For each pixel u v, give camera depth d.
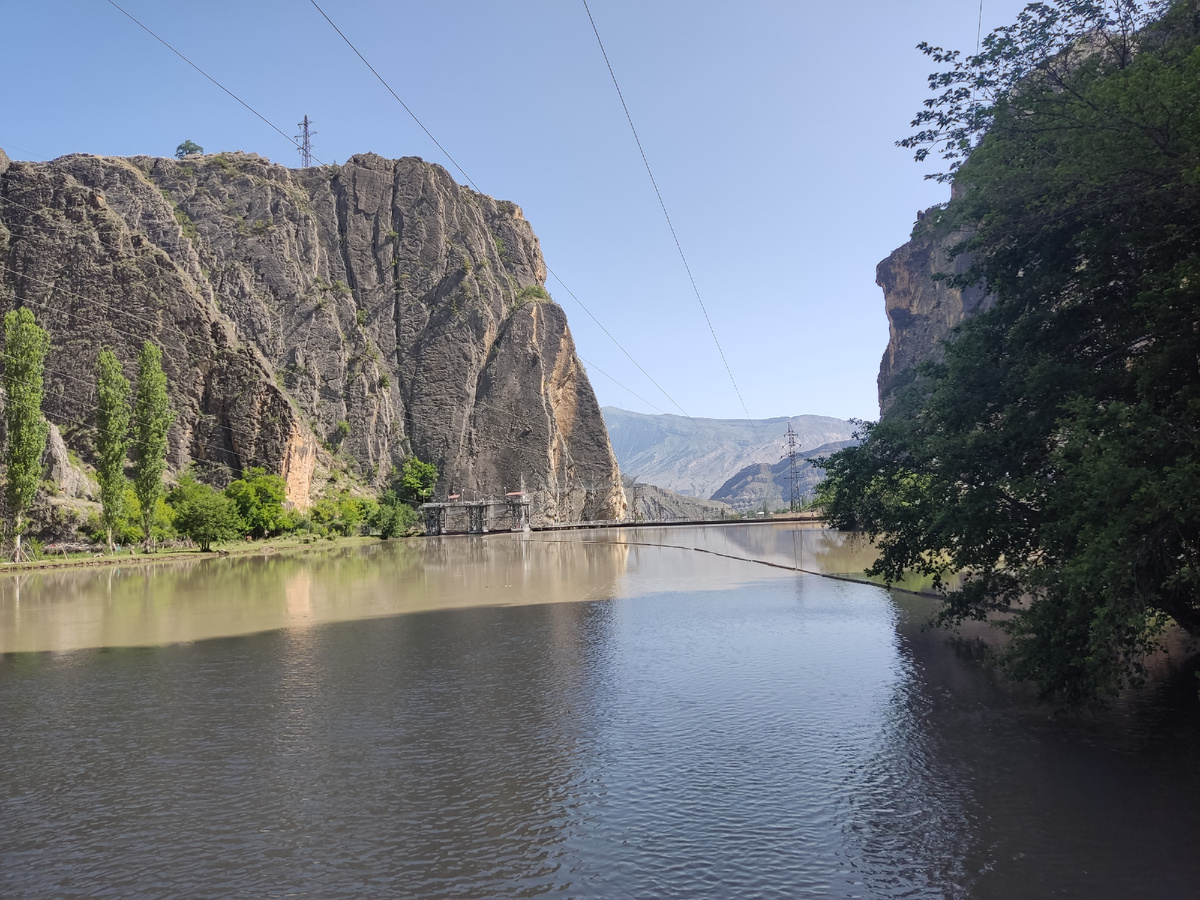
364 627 28.92
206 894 9.13
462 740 14.63
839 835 10.36
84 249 124.94
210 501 85.31
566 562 62.00
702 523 155.75
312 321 158.50
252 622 31.00
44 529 78.50
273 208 168.25
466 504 141.62
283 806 11.70
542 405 174.12
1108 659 13.05
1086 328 16.45
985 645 21.70
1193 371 13.80
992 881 9.09
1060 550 14.67
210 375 124.50
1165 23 14.59
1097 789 11.48
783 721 15.31
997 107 15.56
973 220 17.55
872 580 38.03
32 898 9.11
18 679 21.03
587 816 11.12
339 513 126.19
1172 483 11.77
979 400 17.83
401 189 185.88
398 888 9.18
